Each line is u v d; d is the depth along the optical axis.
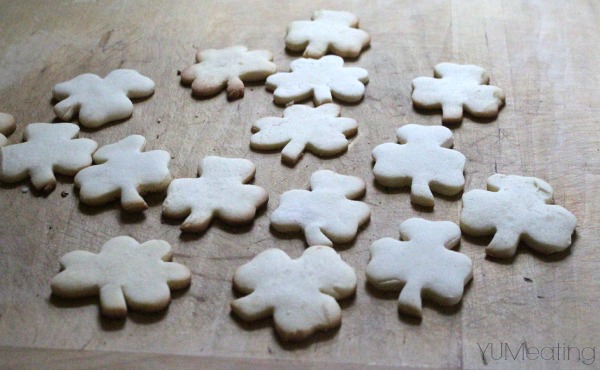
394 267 0.40
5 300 0.40
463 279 0.40
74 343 0.38
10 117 0.52
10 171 0.47
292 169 0.48
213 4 0.64
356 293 0.40
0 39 0.60
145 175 0.46
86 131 0.51
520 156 0.48
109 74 0.55
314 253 0.41
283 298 0.39
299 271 0.40
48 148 0.49
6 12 0.63
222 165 0.47
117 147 0.49
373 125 0.51
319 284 0.39
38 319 0.39
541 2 0.64
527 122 0.51
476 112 0.51
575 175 0.47
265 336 0.38
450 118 0.51
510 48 0.59
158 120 0.52
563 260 0.42
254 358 0.37
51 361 0.37
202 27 0.62
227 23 0.62
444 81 0.54
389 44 0.60
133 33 0.61
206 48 0.59
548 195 0.45
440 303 0.39
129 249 0.42
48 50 0.59
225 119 0.52
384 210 0.45
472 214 0.43
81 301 0.40
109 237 0.44
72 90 0.53
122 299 0.39
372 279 0.40
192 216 0.44
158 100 0.54
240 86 0.54
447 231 0.42
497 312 0.39
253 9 0.64
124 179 0.46
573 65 0.57
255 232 0.44
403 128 0.50
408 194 0.46
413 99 0.53
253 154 0.49
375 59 0.58
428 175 0.46
